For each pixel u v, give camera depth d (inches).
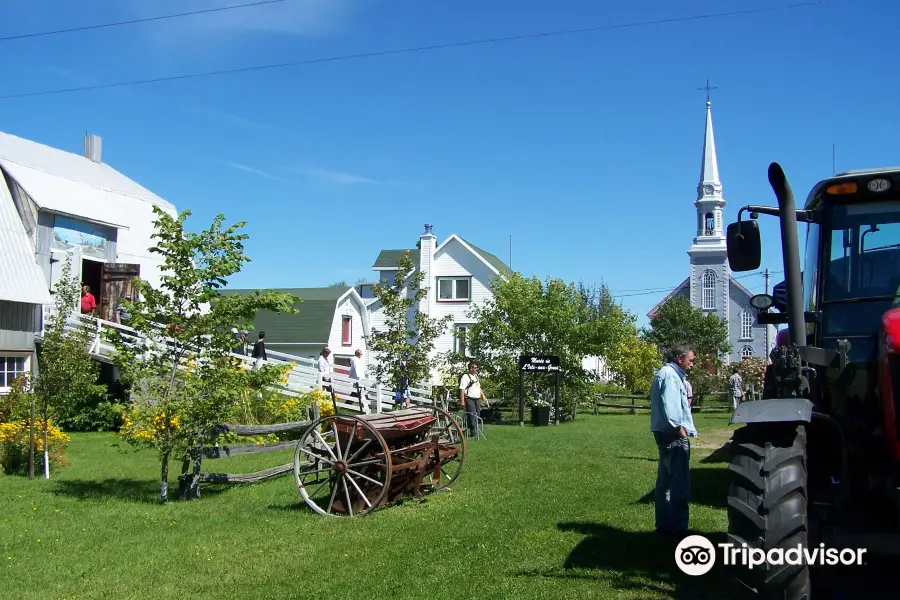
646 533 317.7
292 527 339.6
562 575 259.1
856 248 219.6
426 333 945.5
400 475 391.5
